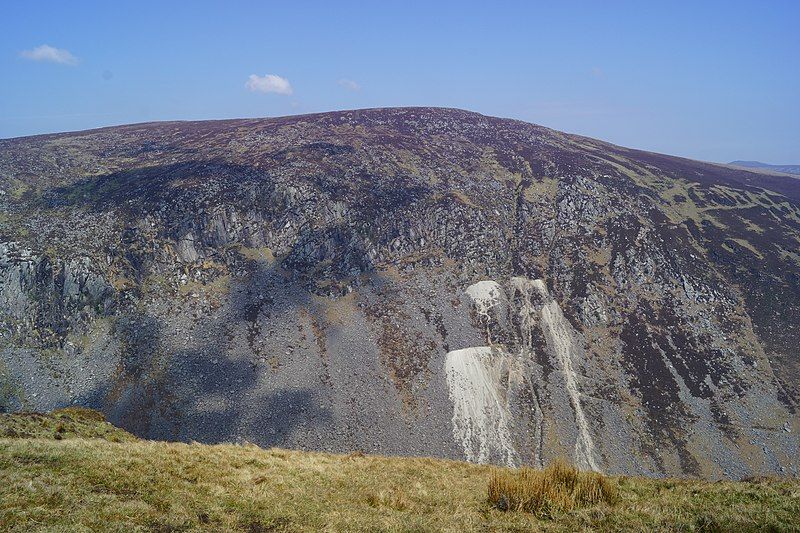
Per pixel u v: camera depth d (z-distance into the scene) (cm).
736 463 7862
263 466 2261
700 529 1452
